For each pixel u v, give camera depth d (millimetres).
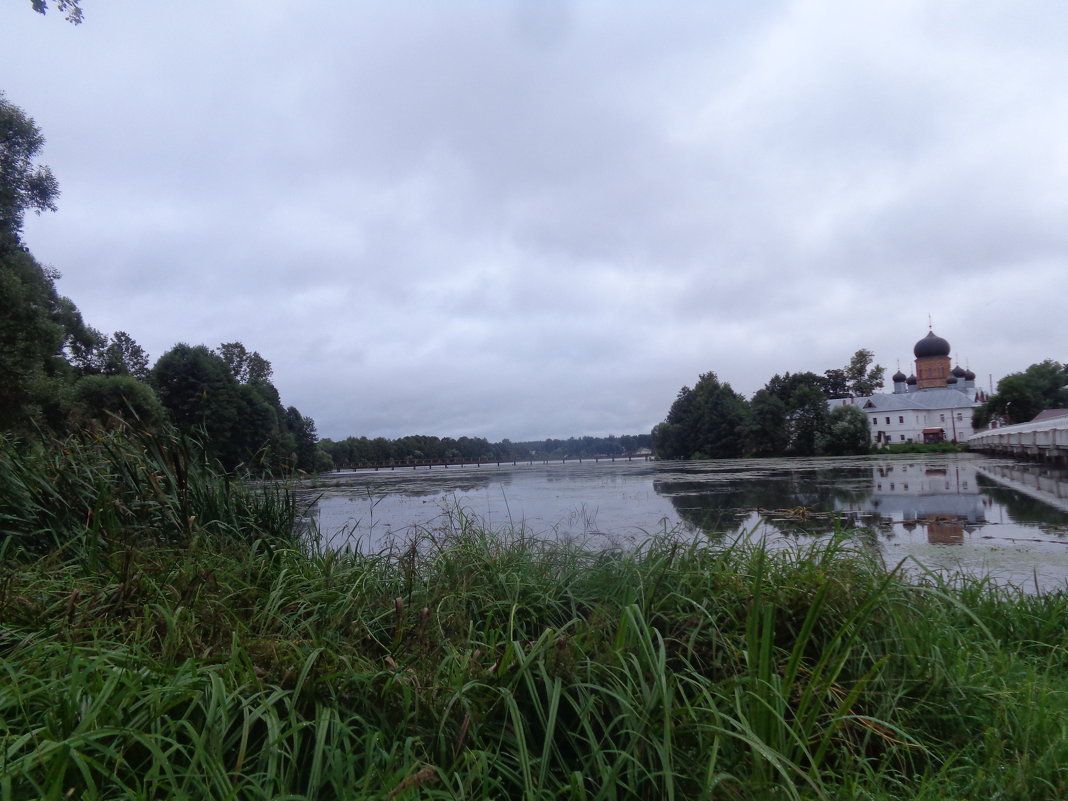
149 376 46094
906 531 10312
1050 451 33375
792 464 47031
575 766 2502
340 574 3822
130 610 2949
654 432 93438
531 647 2658
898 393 103125
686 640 3078
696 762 2297
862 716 2562
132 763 2002
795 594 3332
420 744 2207
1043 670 3746
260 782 1925
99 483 4543
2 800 1581
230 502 4980
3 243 20109
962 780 2645
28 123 21031
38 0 7566
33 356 19188
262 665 2514
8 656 2457
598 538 6492
